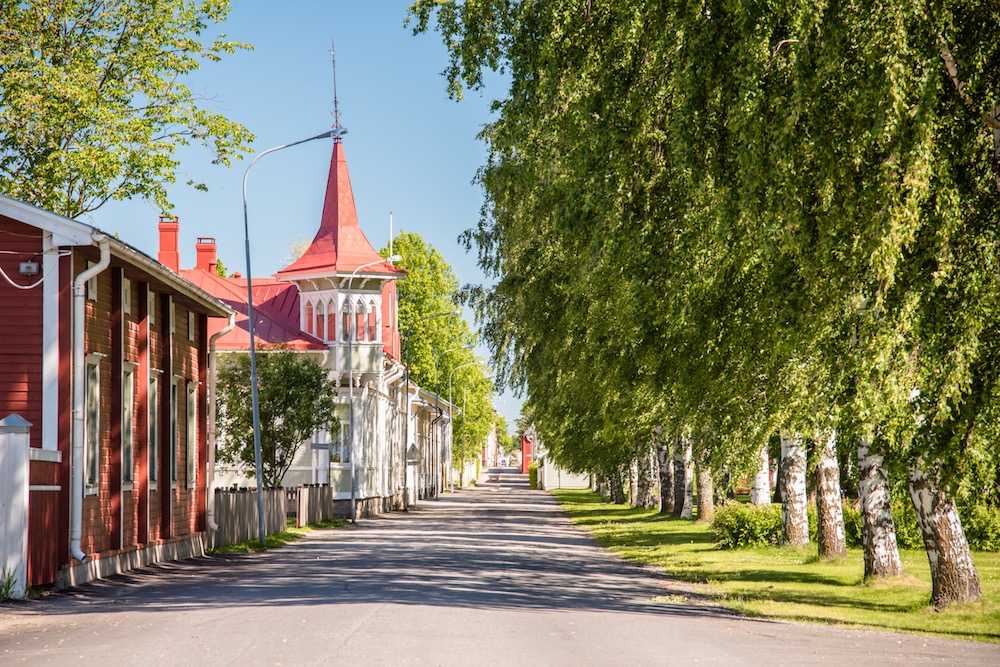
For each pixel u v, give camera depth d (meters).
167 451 25.38
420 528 43.66
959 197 11.63
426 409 85.75
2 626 13.83
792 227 11.81
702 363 15.38
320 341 55.03
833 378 12.62
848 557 26.53
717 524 31.61
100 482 21.12
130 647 11.19
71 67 33.59
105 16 35.25
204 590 18.48
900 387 11.71
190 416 28.20
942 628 14.89
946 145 11.56
